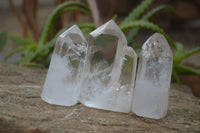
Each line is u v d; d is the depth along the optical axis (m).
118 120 0.27
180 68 0.47
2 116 0.25
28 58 0.47
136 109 0.28
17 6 1.37
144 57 0.28
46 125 0.25
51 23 0.47
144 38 0.40
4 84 0.33
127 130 0.26
